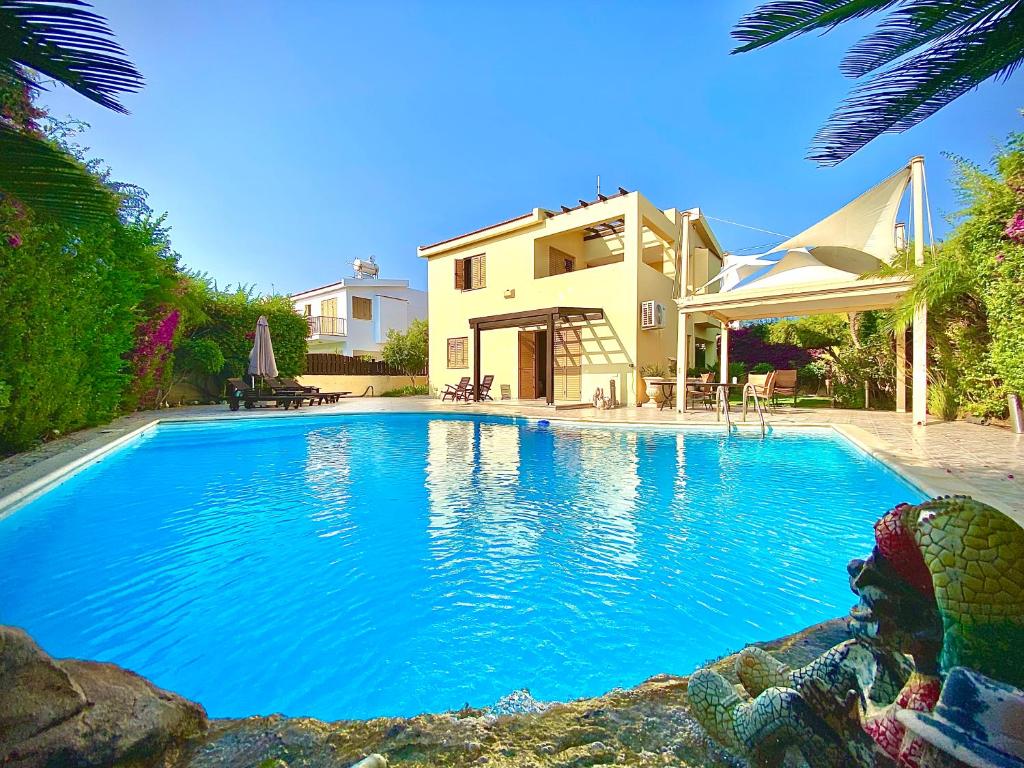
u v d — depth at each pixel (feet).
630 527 14.30
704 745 4.34
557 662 8.10
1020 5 7.34
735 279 43.32
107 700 4.51
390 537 13.60
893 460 19.06
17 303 19.97
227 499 17.33
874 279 32.78
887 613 2.79
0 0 6.82
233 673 7.88
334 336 91.45
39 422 22.08
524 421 40.55
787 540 13.17
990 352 28.09
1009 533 2.33
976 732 2.12
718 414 38.65
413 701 7.23
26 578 11.07
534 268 56.44
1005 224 23.41
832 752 3.03
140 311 36.14
